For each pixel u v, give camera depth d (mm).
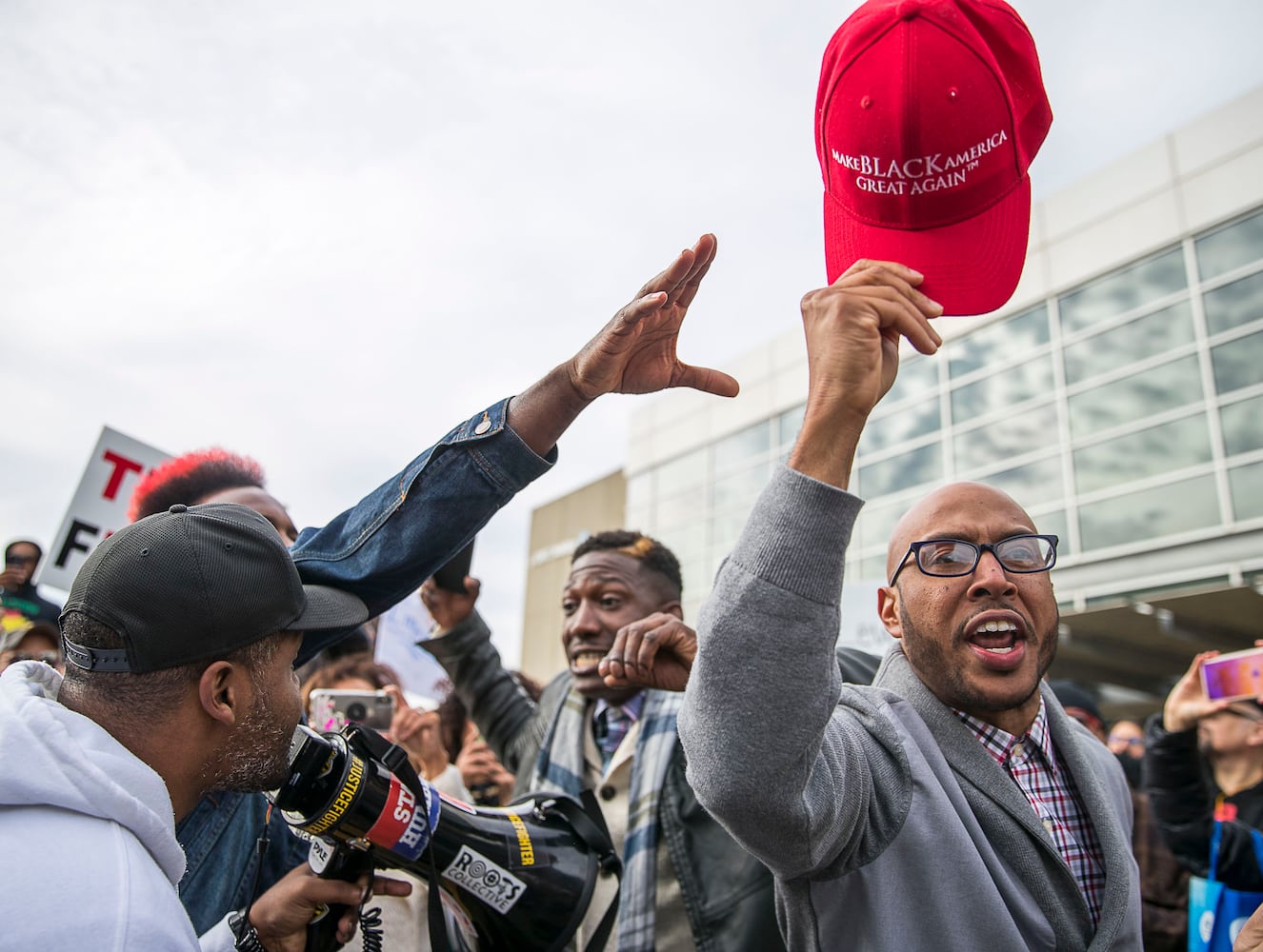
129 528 1359
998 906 1503
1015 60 1400
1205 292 10828
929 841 1549
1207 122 11125
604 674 1964
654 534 17375
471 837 1630
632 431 18547
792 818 1357
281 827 2094
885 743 1614
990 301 1438
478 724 3035
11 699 1236
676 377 1667
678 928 2197
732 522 15914
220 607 1337
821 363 1388
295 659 1696
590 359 1566
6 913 1044
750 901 2154
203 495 2574
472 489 1612
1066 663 12242
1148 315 11312
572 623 2684
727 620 1334
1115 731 4316
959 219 1428
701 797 1373
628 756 2506
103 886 1109
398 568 1643
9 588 4211
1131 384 11297
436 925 1562
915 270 1451
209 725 1353
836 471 1364
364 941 1787
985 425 12586
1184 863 2811
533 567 20109
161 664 1302
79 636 1301
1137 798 3408
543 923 1653
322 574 1661
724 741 1324
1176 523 10602
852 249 1506
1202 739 3217
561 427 1629
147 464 3988
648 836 2299
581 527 19203
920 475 13180
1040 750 1749
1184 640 11422
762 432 15797
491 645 3086
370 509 1664
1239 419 10312
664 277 1508
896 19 1366
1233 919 2693
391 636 3729
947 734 1675
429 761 2863
